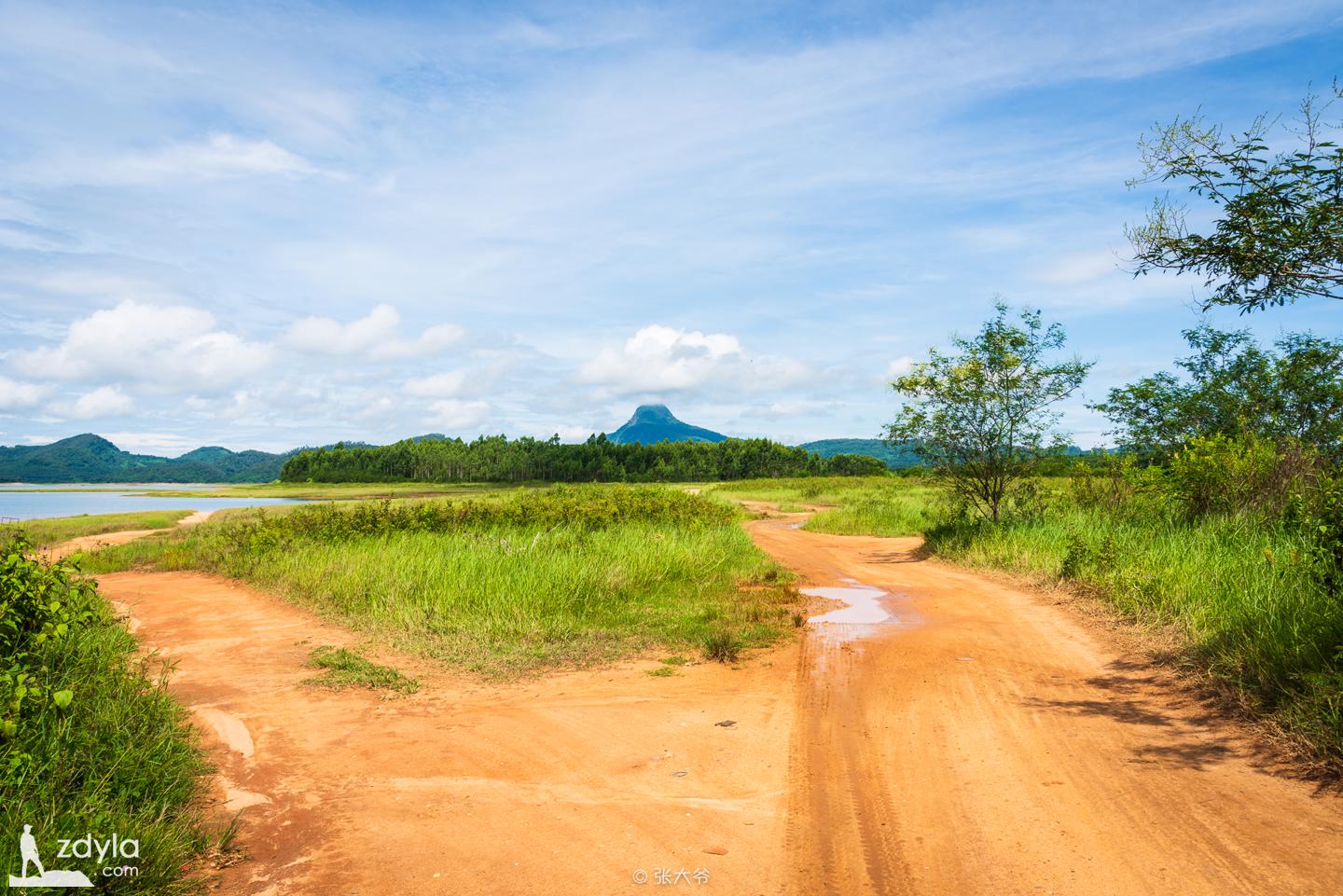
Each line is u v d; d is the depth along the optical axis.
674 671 7.19
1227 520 11.16
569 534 14.20
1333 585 6.17
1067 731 5.20
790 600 10.80
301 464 146.50
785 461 134.25
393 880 3.47
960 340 16.89
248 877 3.51
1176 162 5.43
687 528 16.83
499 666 7.44
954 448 16.97
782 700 6.17
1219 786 4.23
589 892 3.34
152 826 3.71
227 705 6.24
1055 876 3.39
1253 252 5.17
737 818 4.06
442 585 10.30
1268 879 3.30
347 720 5.86
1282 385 15.34
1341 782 4.15
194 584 13.62
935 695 6.14
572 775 4.70
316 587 11.38
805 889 3.35
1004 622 8.84
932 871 3.47
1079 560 10.73
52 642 6.02
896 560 15.68
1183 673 6.27
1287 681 5.37
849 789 4.40
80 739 4.54
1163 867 3.43
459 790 4.50
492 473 135.50
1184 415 17.62
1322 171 4.87
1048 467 16.77
